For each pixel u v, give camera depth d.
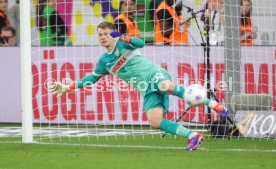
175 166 20.95
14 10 44.12
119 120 41.06
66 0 41.97
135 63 25.16
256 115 33.25
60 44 42.41
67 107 41.47
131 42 24.44
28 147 27.39
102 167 20.73
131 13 40.50
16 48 43.88
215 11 37.44
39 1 42.28
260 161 22.39
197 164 21.45
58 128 39.62
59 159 22.92
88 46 41.56
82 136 34.59
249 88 38.78
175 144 29.84
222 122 32.84
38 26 41.06
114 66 25.56
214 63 38.84
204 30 36.28
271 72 38.69
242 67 38.78
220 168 20.53
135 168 20.48
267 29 38.94
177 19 39.72
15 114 44.03
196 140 25.09
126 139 32.72
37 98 41.62
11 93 44.03
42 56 41.94
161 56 40.44
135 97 40.50
